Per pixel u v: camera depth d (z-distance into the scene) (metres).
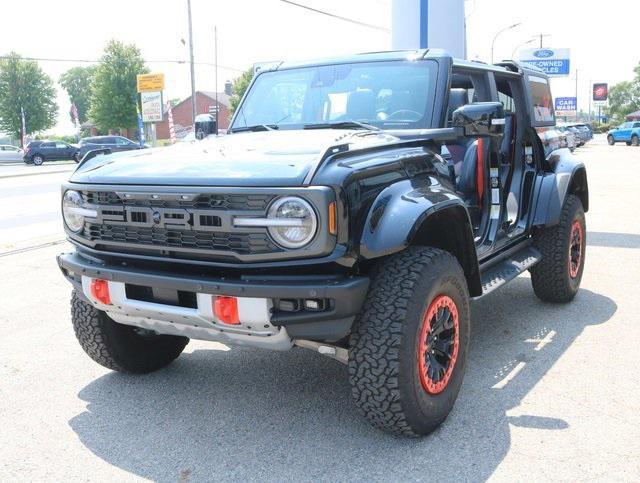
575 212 5.60
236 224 2.98
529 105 5.39
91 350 4.11
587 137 42.50
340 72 4.57
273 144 3.65
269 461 3.23
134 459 3.29
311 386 4.15
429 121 4.07
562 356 4.57
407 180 3.40
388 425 3.22
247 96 4.95
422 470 3.10
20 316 5.83
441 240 3.80
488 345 4.84
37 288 6.82
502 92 5.47
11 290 6.76
